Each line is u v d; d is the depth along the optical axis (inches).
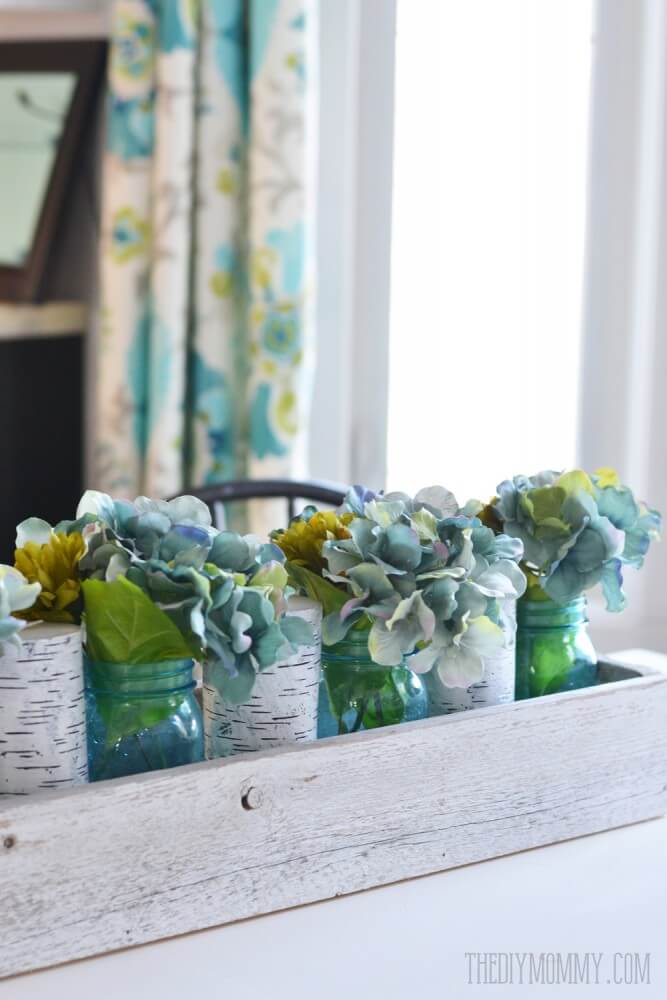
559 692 39.3
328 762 31.8
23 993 26.9
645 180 84.0
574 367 89.6
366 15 93.9
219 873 30.1
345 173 95.3
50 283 101.0
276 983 27.5
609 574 37.4
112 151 87.2
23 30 96.5
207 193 85.9
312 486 66.6
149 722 31.4
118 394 88.7
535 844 35.8
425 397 96.9
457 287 94.7
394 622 32.8
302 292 85.7
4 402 94.5
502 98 91.2
